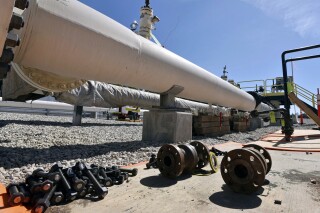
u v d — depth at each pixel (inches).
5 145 228.2
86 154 212.7
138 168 180.7
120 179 141.0
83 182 112.7
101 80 246.7
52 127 419.5
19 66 232.8
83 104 493.7
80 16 196.7
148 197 119.0
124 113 877.2
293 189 135.9
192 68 357.4
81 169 122.7
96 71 225.8
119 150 239.5
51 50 185.5
